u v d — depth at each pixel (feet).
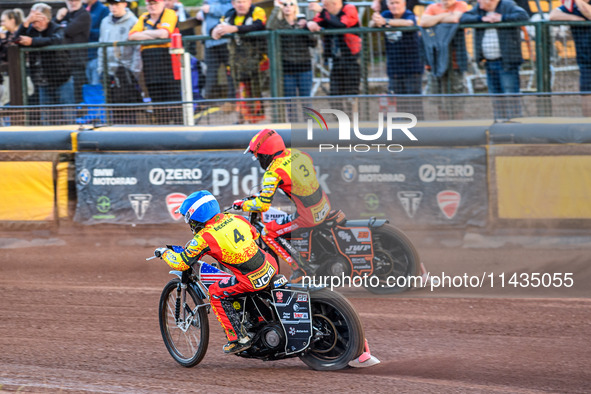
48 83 95.81
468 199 50.52
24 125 86.02
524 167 53.42
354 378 39.29
